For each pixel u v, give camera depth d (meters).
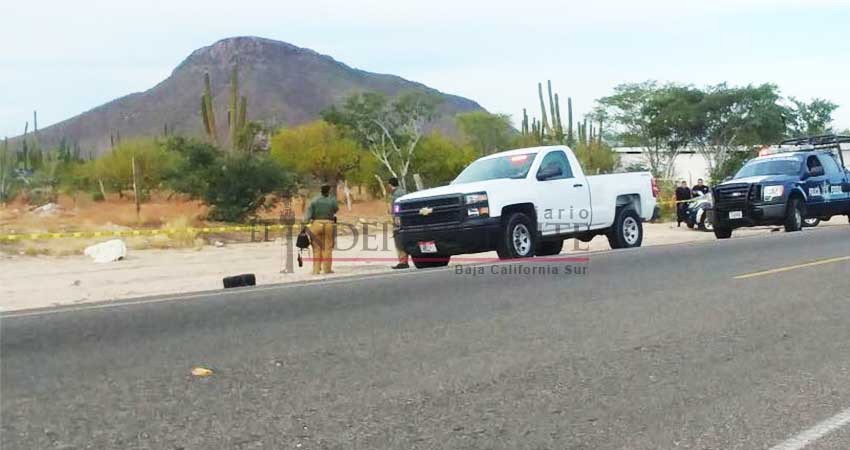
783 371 7.13
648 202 19.55
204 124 43.72
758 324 9.05
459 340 8.30
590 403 6.21
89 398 6.33
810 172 24.78
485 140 69.06
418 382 6.76
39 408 6.07
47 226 29.91
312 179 59.62
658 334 8.55
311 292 11.81
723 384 6.73
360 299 11.03
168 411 6.00
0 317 10.00
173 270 19.47
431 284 12.47
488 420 5.82
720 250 16.86
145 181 51.81
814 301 10.42
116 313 10.19
